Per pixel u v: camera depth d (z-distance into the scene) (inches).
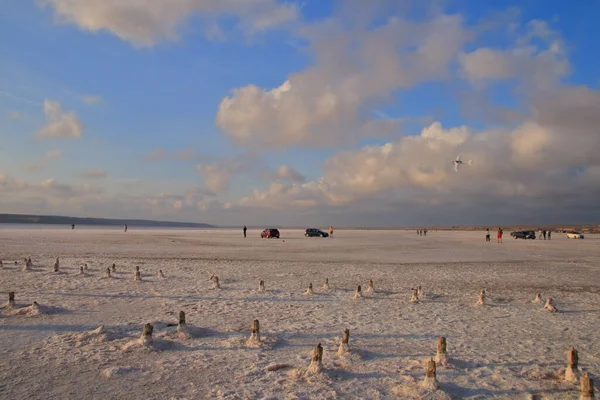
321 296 588.1
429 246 1855.3
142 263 991.0
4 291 587.8
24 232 3191.4
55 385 248.4
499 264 1079.0
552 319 463.2
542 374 280.2
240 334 371.9
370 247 1732.3
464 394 244.7
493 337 378.6
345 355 309.7
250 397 233.5
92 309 474.0
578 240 2684.5
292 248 1616.6
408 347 339.9
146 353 310.7
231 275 795.4
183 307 493.4
